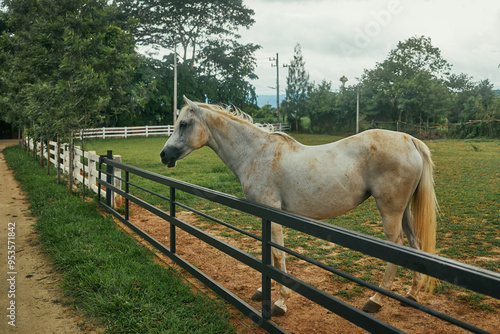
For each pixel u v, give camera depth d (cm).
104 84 824
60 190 913
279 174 359
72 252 473
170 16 4253
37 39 887
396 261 198
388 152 342
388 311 346
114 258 461
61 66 812
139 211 788
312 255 503
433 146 2344
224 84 4653
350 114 3944
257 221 691
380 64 3688
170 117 4134
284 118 4831
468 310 344
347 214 739
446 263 175
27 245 538
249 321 326
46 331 312
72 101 809
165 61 4222
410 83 3331
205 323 312
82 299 367
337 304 234
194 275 398
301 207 357
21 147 2358
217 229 644
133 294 360
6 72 1236
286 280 274
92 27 916
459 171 1250
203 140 396
